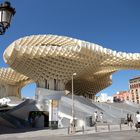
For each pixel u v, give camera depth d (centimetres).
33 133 2470
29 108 4159
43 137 1956
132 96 13038
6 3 636
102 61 5575
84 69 5728
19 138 1922
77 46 4978
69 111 3616
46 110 4047
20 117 4147
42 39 5081
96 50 5175
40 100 4184
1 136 2184
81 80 6919
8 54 4803
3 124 3512
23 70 5559
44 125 3619
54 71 5531
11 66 5462
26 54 4719
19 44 4956
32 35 4972
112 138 1630
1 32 667
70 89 7475
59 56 5072
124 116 4234
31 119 3791
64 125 3491
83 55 5141
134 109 5459
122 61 5594
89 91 7869
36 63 5197
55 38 5112
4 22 640
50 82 5653
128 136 1720
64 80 5812
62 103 3988
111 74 7288
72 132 2416
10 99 7544
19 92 8600
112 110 4719
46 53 4884
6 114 4300
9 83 8125
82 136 1925
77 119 3378
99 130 2573
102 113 3841
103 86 7794
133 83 13088
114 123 3525
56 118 3394
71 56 5066
